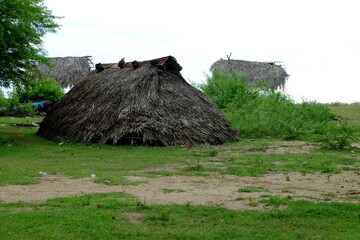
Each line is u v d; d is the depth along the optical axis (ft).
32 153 36.29
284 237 14.98
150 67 48.19
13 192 21.49
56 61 95.96
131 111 42.52
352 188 23.52
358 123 70.18
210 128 45.06
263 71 101.86
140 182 24.66
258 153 38.24
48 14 44.83
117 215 17.24
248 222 16.67
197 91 50.88
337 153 38.34
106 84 48.80
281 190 22.76
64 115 48.52
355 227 16.12
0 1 38.81
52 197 20.51
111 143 42.65
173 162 32.65
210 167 29.99
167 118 42.83
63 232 15.10
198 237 14.90
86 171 27.94
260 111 58.90
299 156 35.88
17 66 42.96
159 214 17.54
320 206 18.61
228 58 105.50
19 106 78.59
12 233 14.88
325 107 70.44
